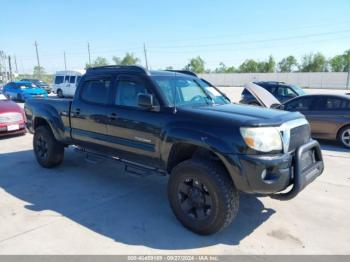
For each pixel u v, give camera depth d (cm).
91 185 503
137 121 409
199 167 337
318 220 388
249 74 6881
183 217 360
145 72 417
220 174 330
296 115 370
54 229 359
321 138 843
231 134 321
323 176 561
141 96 382
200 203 347
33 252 313
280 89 1360
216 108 389
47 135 570
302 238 346
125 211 409
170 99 398
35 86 2308
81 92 509
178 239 341
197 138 339
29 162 636
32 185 502
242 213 406
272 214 404
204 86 481
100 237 343
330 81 5828
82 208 416
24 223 372
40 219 383
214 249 323
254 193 319
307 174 345
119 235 348
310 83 6066
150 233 353
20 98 2219
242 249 324
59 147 575
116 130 442
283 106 891
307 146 348
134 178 539
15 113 884
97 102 479
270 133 318
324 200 449
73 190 481
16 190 479
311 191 484
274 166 312
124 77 442
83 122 498
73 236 344
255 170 310
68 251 315
